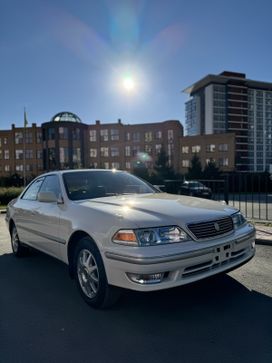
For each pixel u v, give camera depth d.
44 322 3.00
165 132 62.84
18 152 66.62
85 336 2.72
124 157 64.12
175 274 2.76
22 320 3.05
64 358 2.40
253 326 2.81
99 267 3.05
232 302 3.31
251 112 93.12
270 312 3.07
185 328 2.80
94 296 3.20
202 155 63.59
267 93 95.50
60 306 3.35
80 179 4.41
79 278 3.42
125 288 2.79
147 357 2.38
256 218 9.15
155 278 2.71
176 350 2.46
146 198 3.84
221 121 88.69
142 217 2.92
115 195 4.19
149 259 2.66
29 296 3.66
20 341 2.67
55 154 58.97
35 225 4.55
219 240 3.08
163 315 3.06
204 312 3.10
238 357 2.34
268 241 5.76
